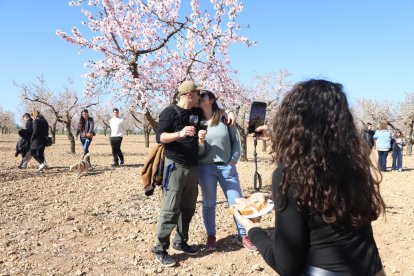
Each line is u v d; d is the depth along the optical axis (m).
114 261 4.25
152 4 7.57
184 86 4.16
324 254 1.52
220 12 7.73
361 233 1.56
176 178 4.05
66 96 30.88
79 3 7.29
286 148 1.57
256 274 3.97
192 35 8.00
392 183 10.62
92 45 7.38
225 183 4.56
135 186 8.94
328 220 1.48
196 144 4.17
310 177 1.48
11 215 6.08
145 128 30.98
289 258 1.52
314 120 1.55
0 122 65.94
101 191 8.26
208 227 4.56
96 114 44.09
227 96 8.45
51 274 3.89
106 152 22.23
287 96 1.68
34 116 11.76
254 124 3.42
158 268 4.08
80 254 4.43
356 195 1.50
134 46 6.94
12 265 4.08
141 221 5.77
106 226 5.47
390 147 14.35
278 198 1.55
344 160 1.51
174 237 4.59
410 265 4.26
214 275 3.93
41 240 4.89
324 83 1.63
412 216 6.30
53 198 7.48
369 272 1.54
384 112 37.91
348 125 1.55
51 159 16.11
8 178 9.89
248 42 7.90
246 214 1.87
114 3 7.29
